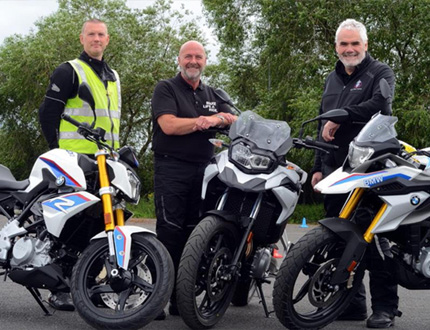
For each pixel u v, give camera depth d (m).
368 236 4.59
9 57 29.59
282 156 4.89
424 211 4.59
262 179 4.76
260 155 4.79
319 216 21.75
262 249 5.09
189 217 5.64
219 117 5.24
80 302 4.54
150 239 4.59
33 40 29.75
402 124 20.59
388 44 21.64
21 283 4.92
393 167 4.58
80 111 5.70
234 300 5.84
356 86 5.41
